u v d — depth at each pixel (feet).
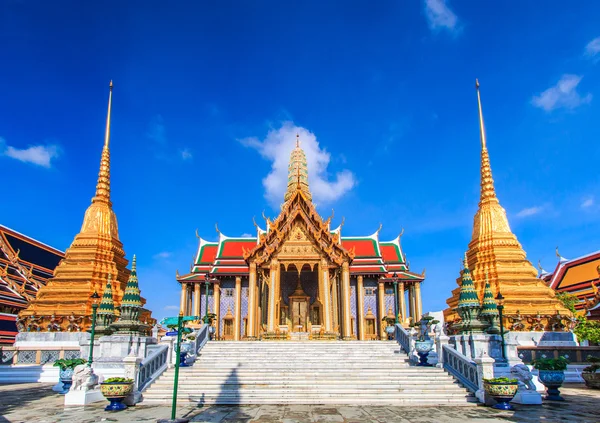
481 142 162.40
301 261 152.76
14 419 59.21
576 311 159.02
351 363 95.50
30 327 125.18
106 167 158.40
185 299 180.65
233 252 188.44
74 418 59.88
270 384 79.87
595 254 181.57
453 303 150.30
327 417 60.29
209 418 59.82
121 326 94.02
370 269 178.40
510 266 139.54
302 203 159.33
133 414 63.16
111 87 167.02
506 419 58.59
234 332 174.29
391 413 63.57
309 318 163.73
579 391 90.79
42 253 192.24
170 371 87.45
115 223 154.71
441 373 84.48
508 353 88.12
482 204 154.20
